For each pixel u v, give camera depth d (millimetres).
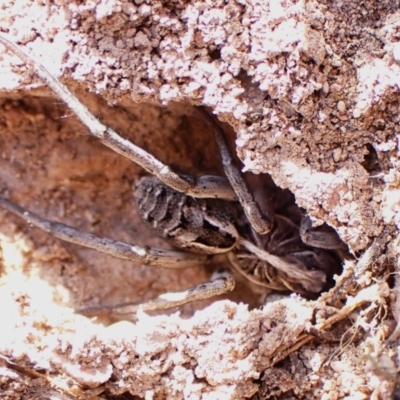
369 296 143
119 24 141
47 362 141
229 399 142
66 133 151
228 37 141
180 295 149
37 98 148
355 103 143
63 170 153
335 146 143
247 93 142
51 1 142
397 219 142
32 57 141
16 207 151
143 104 148
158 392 143
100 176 154
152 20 141
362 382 143
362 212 143
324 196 143
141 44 142
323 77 142
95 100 147
